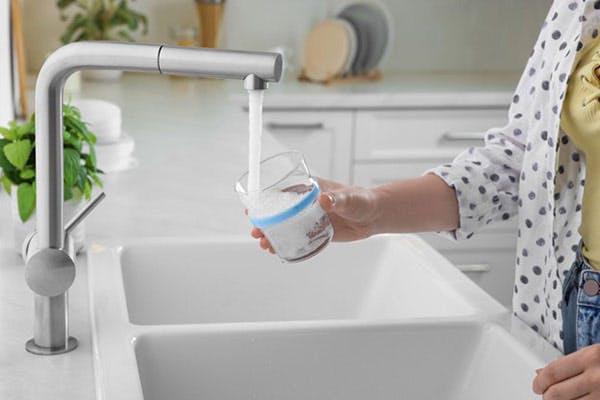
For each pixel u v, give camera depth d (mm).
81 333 1356
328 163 3699
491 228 3730
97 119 2357
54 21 3973
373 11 4074
